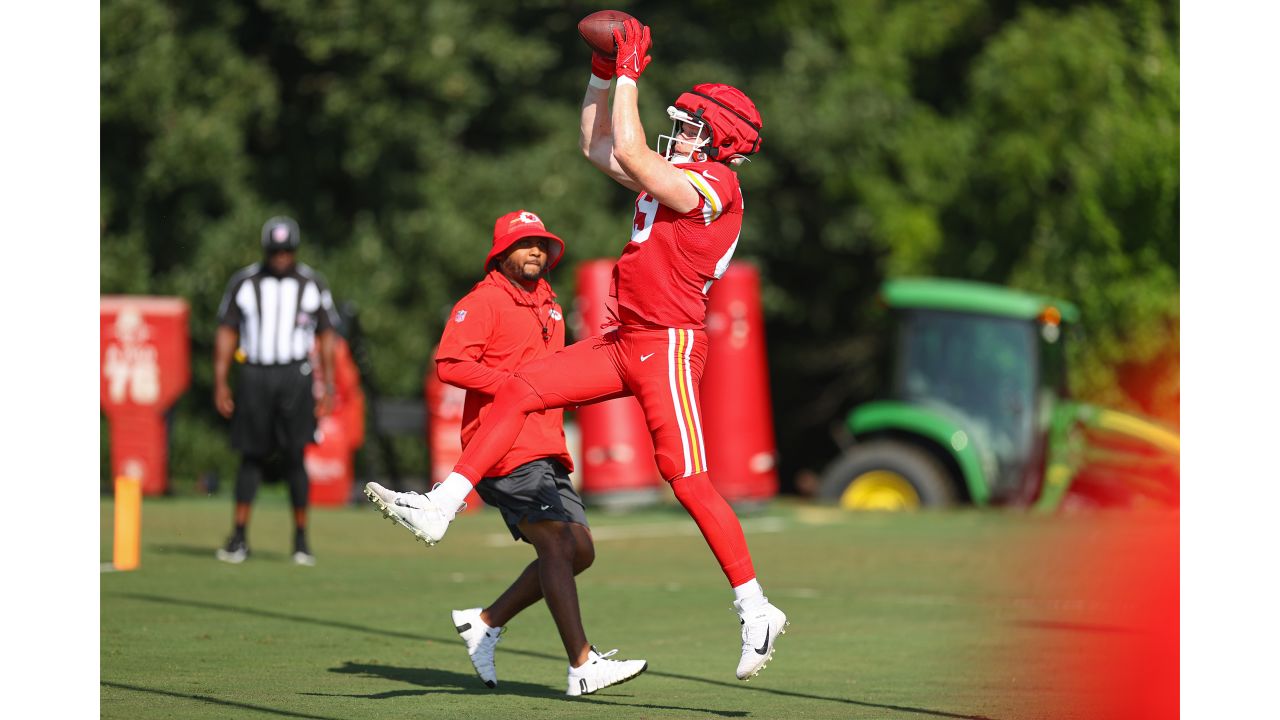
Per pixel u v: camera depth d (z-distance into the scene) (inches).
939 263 3988.7
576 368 789.2
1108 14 3811.5
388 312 3410.4
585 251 3491.6
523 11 3843.5
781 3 3998.5
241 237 3314.5
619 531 2139.5
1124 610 1315.2
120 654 1002.7
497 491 856.3
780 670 987.3
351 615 1219.2
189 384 3422.7
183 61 3255.4
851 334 4498.0
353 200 3639.3
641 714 788.6
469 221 3518.7
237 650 1027.3
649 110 3668.8
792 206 4148.6
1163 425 2694.4
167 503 2448.3
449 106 3474.4
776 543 1953.7
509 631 1164.5
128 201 3348.9
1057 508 2576.3
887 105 3907.5
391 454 2851.9
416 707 800.9
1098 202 3422.7
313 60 3312.0
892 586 1513.3
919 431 2581.2
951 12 4124.0
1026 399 2588.6
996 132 3907.5
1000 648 1094.4
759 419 2561.5
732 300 2559.1
